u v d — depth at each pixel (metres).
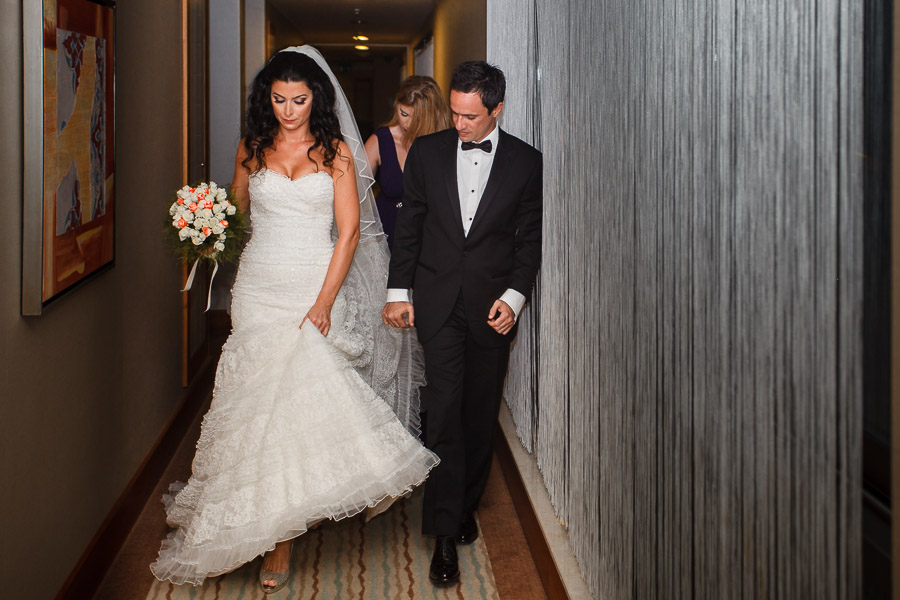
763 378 1.24
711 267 1.44
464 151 2.86
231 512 2.67
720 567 1.43
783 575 1.20
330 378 2.80
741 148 1.29
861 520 1.00
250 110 2.90
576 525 2.63
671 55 1.63
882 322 0.95
